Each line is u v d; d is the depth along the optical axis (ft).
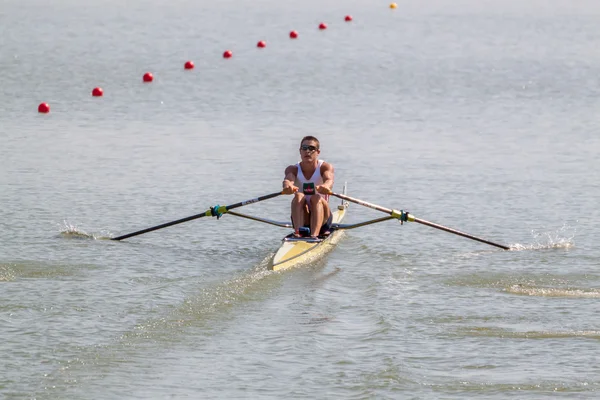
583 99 404.36
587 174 260.83
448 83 451.94
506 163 275.80
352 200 189.78
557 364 127.13
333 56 552.41
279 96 407.85
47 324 141.18
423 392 117.60
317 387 119.24
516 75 477.77
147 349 131.85
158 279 167.73
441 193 239.71
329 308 152.35
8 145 296.71
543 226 209.56
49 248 187.01
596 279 171.01
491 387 119.14
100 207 222.28
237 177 257.75
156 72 481.87
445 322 145.48
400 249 192.75
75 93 411.95
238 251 190.80
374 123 345.51
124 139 310.04
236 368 125.29
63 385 118.93
